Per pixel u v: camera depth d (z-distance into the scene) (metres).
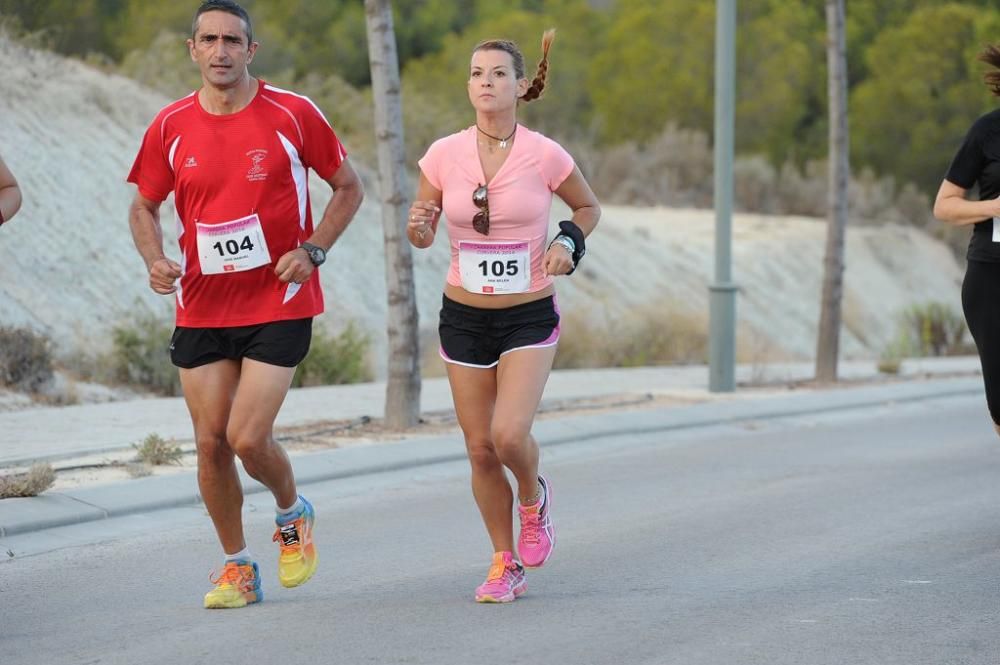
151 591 19.61
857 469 31.73
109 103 65.75
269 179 17.23
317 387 46.62
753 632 17.20
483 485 18.55
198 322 17.52
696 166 126.31
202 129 17.23
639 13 142.38
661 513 26.12
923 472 31.23
